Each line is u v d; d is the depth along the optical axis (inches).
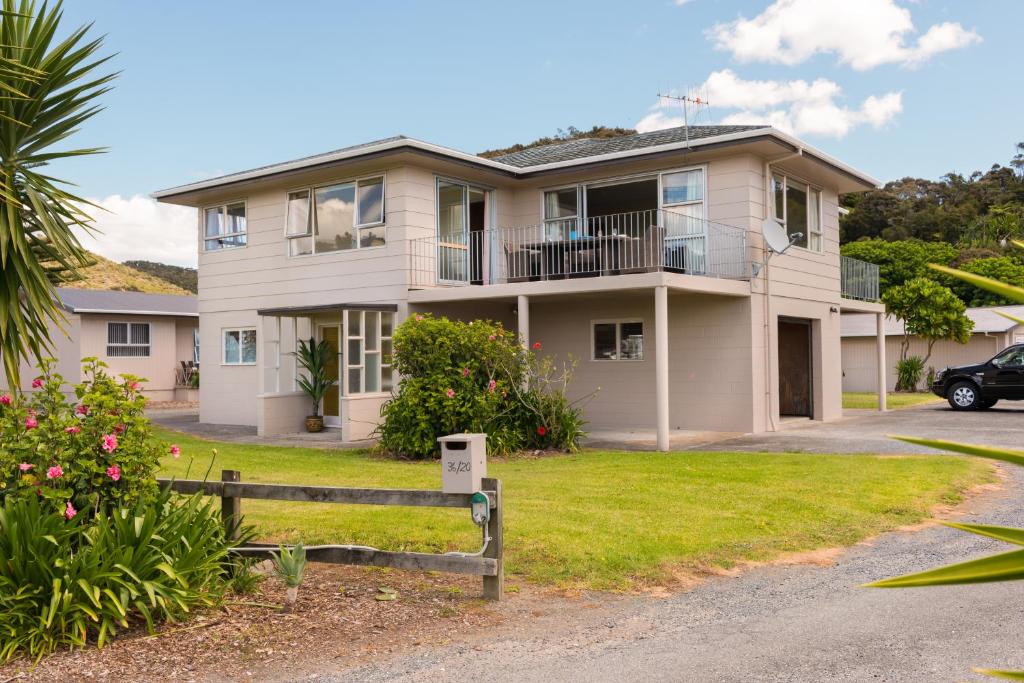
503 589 221.0
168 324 1137.4
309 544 257.1
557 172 652.7
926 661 169.5
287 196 683.4
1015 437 513.7
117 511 196.1
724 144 564.4
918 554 257.6
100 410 208.5
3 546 183.5
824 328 683.4
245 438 605.0
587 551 249.4
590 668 168.9
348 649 180.9
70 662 171.6
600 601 214.5
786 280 625.6
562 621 199.3
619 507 306.0
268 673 167.6
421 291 595.8
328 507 309.1
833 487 345.7
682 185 609.0
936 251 1630.2
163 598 191.8
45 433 198.5
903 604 209.8
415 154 587.8
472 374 481.1
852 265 768.9
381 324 602.2
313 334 666.8
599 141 758.5
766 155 594.2
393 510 302.2
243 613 202.7
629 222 641.0
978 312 1104.2
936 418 670.5
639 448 508.7
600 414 652.7
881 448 475.5
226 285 730.8
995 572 53.7
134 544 196.1
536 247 593.6
